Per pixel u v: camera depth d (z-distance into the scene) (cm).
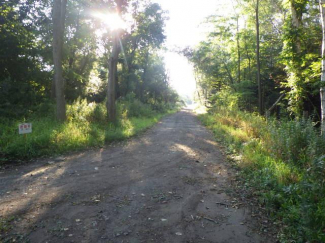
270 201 518
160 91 5588
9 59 1761
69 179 668
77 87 2936
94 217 459
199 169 789
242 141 1152
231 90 2866
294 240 390
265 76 2661
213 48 3159
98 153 988
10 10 1803
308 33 1479
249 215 482
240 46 2653
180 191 599
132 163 849
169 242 386
